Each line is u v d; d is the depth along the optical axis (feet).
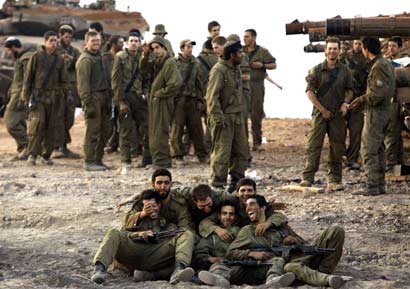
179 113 73.72
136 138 79.25
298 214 50.70
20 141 81.46
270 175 66.59
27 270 37.55
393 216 50.08
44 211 51.98
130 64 71.56
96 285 34.40
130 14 130.72
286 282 33.76
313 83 58.59
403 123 66.44
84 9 131.23
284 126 108.78
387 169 67.10
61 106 75.82
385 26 48.70
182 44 74.08
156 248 35.99
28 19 128.36
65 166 74.95
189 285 34.22
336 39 57.93
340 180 59.72
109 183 63.00
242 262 35.19
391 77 56.44
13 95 81.56
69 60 84.84
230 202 37.09
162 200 37.42
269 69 83.20
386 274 37.45
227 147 55.47
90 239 44.57
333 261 35.88
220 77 55.01
